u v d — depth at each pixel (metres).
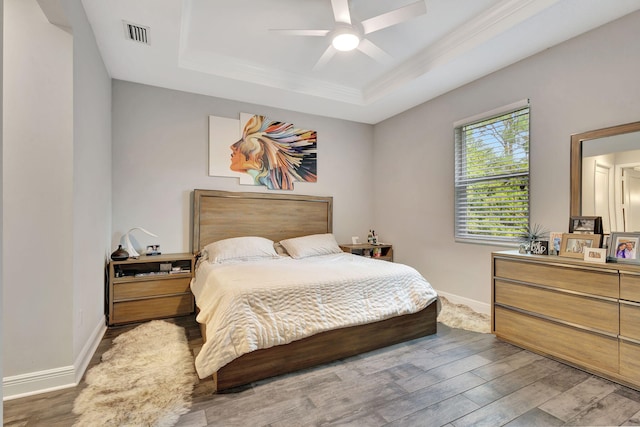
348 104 4.07
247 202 3.97
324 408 1.77
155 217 3.53
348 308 2.37
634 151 2.24
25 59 1.88
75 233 2.00
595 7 2.20
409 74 3.38
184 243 3.68
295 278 2.40
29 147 1.88
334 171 4.66
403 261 4.39
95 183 2.54
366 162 4.93
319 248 3.86
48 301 1.91
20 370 1.84
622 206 2.29
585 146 2.50
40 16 1.91
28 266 1.87
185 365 2.22
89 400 1.80
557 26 2.41
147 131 3.49
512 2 2.36
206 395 1.88
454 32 2.78
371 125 4.97
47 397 1.82
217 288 2.32
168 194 3.60
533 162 2.87
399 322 2.62
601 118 2.42
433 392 1.92
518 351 2.47
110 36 2.57
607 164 2.38
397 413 1.73
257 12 2.50
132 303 3.06
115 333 2.80
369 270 2.72
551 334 2.32
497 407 1.78
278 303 2.17
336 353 2.32
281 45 3.00
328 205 4.53
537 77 2.82
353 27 2.35
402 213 4.40
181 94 3.66
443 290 3.78
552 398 1.86
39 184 1.89
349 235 4.79
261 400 1.84
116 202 3.35
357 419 1.68
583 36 2.51
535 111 2.85
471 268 3.45
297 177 4.35
